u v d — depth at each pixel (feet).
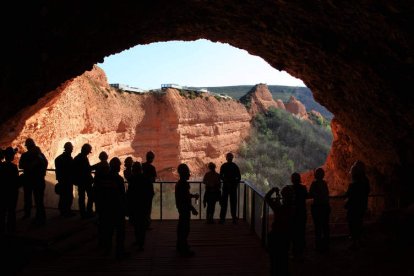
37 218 32.40
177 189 28.71
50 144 71.05
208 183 38.60
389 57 34.32
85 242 31.91
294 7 36.63
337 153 70.38
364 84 42.16
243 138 168.35
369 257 29.22
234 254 29.50
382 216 38.32
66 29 30.48
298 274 26.55
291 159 168.14
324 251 31.14
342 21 34.47
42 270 25.89
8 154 29.14
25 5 23.45
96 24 34.04
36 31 27.09
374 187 54.95
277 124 184.14
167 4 38.06
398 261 27.78
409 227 33.55
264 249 30.27
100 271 25.81
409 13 26.78
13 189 29.40
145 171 30.71
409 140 42.70
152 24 44.32
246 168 152.05
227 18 45.24
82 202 34.99
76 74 44.52
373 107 44.14
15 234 29.19
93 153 99.19
